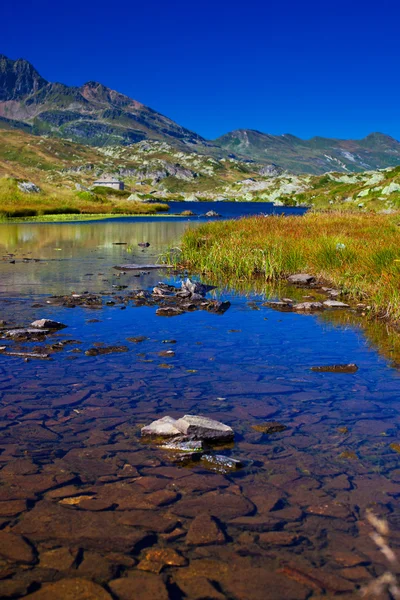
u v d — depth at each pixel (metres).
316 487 3.79
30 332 8.36
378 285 11.77
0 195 63.12
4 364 6.84
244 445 4.54
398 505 3.55
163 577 2.80
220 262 17.50
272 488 3.78
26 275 15.52
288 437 4.70
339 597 2.66
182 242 23.34
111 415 5.17
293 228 22.56
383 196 73.75
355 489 3.77
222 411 5.32
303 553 3.02
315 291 13.74
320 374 6.59
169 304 11.39
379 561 2.94
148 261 19.75
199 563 2.92
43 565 2.89
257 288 14.23
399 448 4.45
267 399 5.68
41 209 58.81
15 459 4.20
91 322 9.47
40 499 3.59
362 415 5.24
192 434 4.56
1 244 25.86
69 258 20.34
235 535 3.19
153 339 8.28
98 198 79.50
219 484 3.83
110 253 22.38
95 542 3.11
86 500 3.58
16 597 2.63
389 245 14.96
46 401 5.53
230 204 171.25
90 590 2.69
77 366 6.78
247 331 8.94
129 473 3.99
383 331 9.06
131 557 2.97
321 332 8.94
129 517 3.37
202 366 6.87
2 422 4.96
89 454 4.31
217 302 11.29
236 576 2.81
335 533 3.21
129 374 6.48
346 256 15.94
